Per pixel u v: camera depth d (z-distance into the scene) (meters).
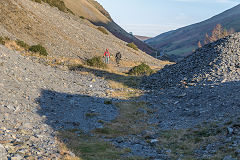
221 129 10.62
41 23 39.03
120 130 12.20
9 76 14.89
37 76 18.22
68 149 8.45
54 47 34.19
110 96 19.41
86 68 28.75
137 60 50.03
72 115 13.21
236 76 18.72
